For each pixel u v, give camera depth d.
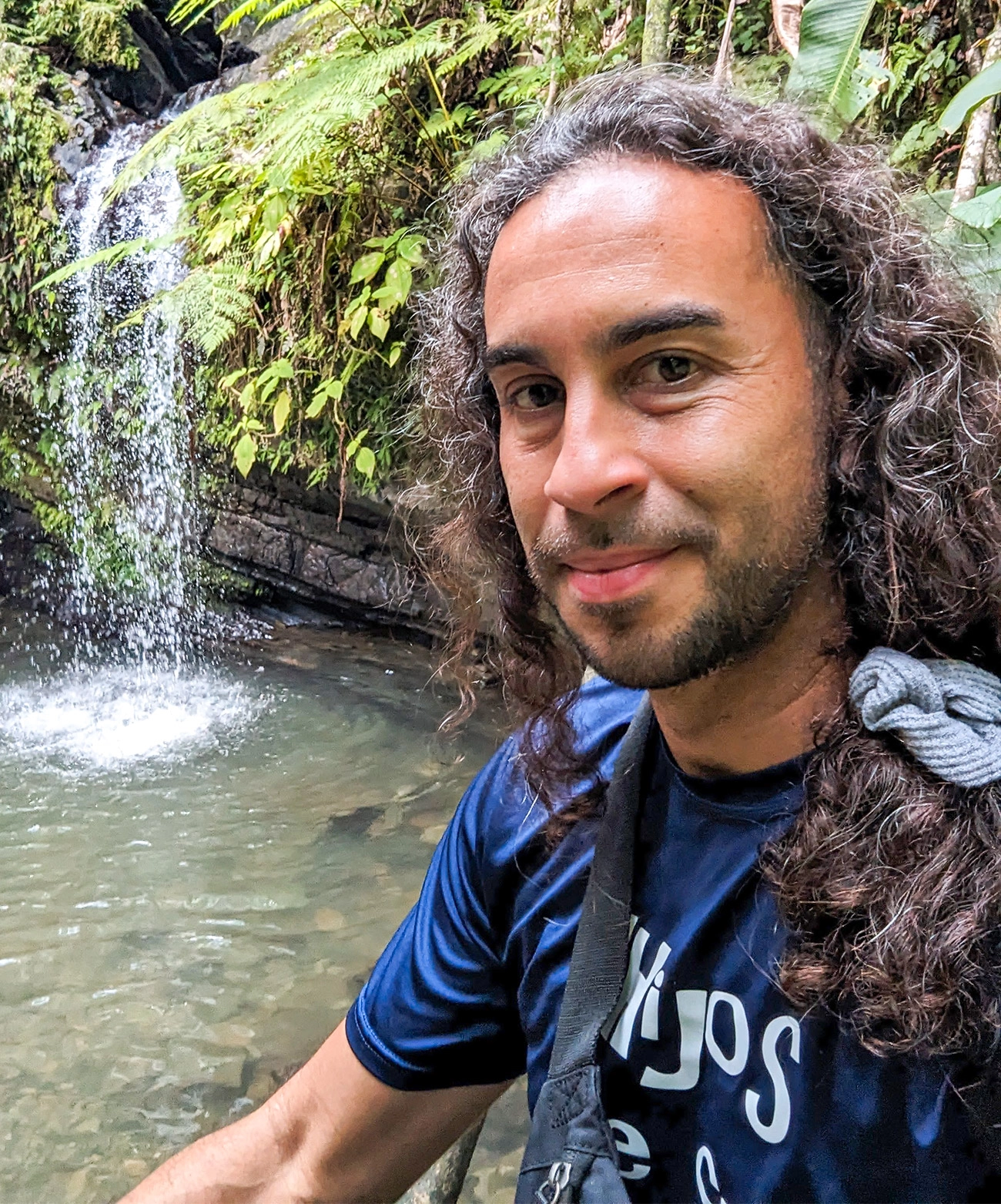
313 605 5.84
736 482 0.61
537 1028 0.86
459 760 4.04
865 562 0.67
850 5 1.54
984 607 0.67
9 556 6.84
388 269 3.95
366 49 3.50
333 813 3.68
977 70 2.39
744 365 0.61
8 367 6.20
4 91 5.88
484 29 3.36
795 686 0.69
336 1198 1.02
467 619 1.11
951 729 0.61
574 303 0.61
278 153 3.45
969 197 1.69
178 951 2.88
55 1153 2.16
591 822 0.85
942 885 0.59
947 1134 0.58
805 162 0.66
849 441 0.67
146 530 6.20
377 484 4.73
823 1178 0.63
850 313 0.67
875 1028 0.61
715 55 2.96
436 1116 1.00
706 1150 0.70
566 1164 0.74
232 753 4.26
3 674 5.45
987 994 0.57
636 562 0.62
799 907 0.65
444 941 0.96
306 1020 2.58
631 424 0.61
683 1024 0.72
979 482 0.67
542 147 0.71
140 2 6.41
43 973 2.79
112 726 4.62
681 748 0.74
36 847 3.49
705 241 0.61
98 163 6.04
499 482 0.94
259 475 5.58
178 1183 1.04
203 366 5.35
